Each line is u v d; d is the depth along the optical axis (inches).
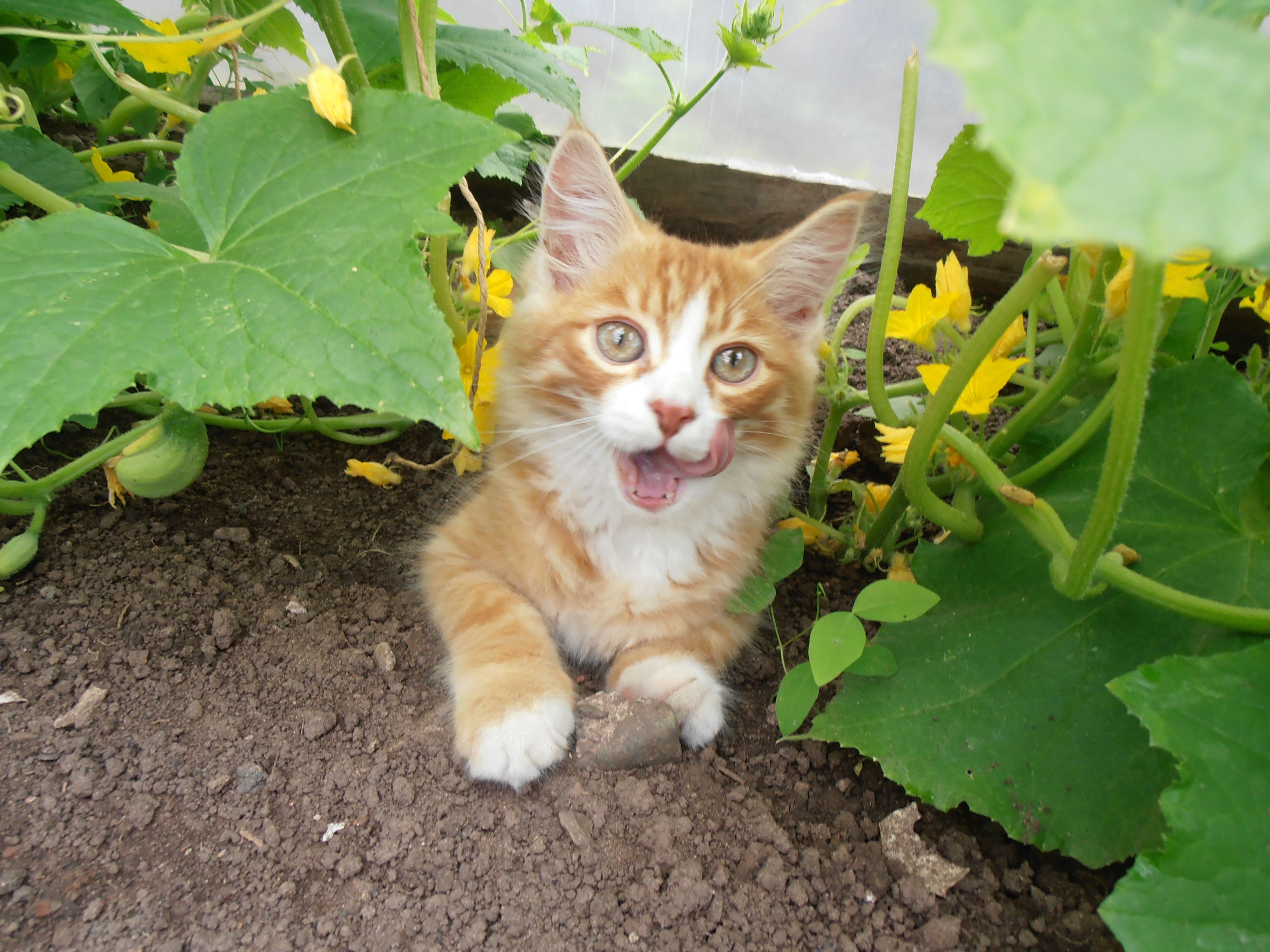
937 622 11.9
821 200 24.1
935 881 10.2
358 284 8.3
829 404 17.0
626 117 24.0
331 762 10.6
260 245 8.8
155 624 11.8
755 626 13.7
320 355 8.1
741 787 11.1
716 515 13.1
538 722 10.7
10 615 11.5
